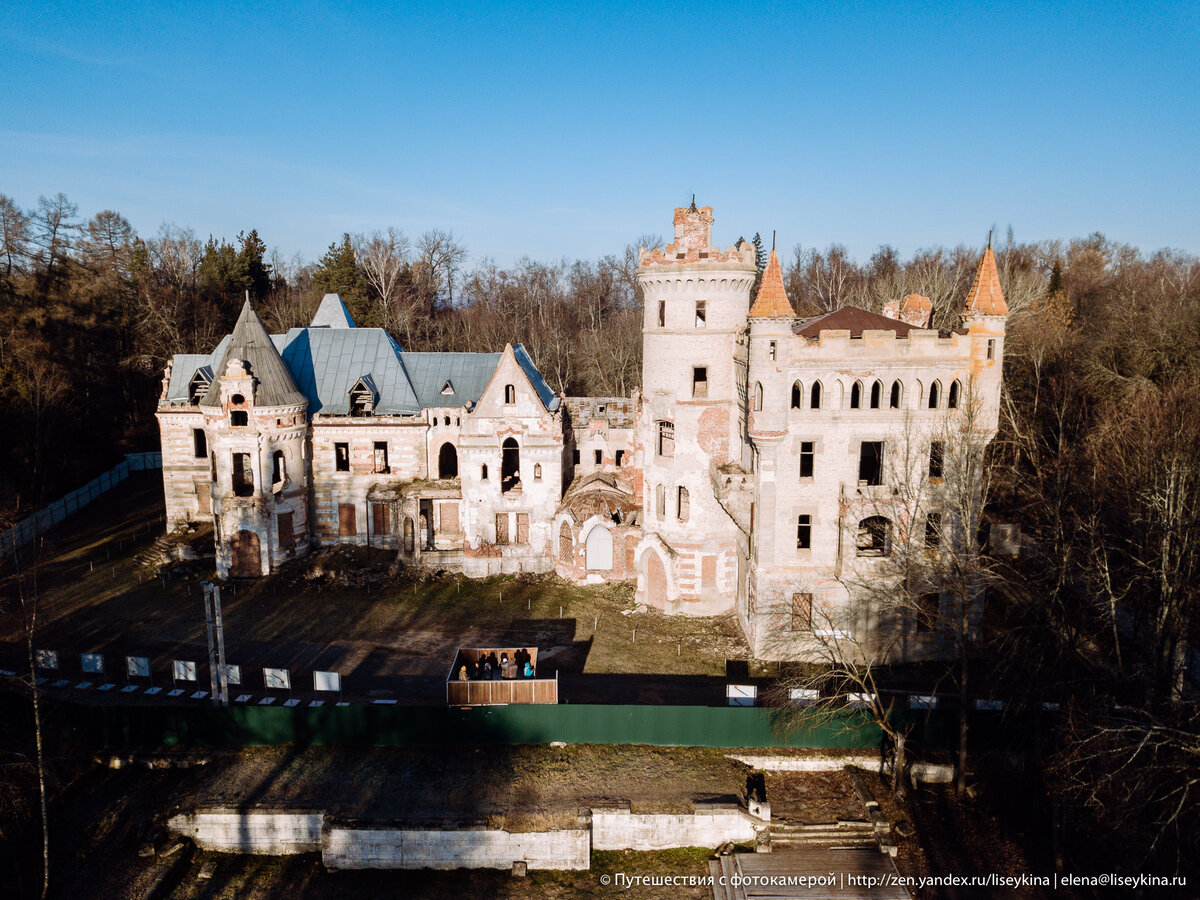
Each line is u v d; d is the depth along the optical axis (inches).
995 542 2257.6
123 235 4864.7
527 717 1546.5
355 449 2460.6
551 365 4503.0
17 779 1392.7
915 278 4239.7
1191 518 1326.3
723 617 2044.8
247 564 2341.3
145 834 1362.0
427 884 1322.6
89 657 1761.8
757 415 1670.8
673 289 1942.7
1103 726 1145.4
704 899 1279.5
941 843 1353.3
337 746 1551.4
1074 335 3255.4
